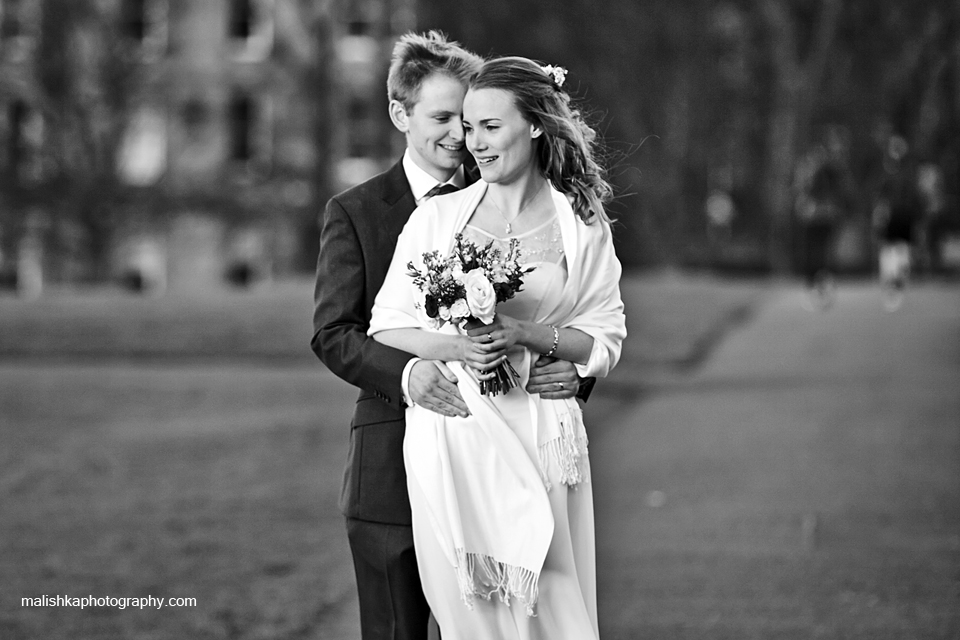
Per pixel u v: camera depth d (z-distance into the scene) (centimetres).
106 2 8550
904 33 8744
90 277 8444
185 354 4253
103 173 8338
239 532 1878
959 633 1365
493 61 969
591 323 980
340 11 8956
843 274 7581
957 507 1938
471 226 979
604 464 2330
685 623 1413
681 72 8725
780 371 3494
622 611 1462
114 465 2409
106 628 1422
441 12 8438
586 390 988
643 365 3656
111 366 4034
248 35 9312
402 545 1009
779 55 8912
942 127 8569
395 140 9069
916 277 6838
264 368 3988
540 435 957
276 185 8831
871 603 1476
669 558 1688
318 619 1452
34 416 3009
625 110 8594
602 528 1862
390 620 1024
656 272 8356
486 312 912
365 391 1045
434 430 955
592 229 984
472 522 950
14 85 8356
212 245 9100
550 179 996
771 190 8956
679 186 8756
